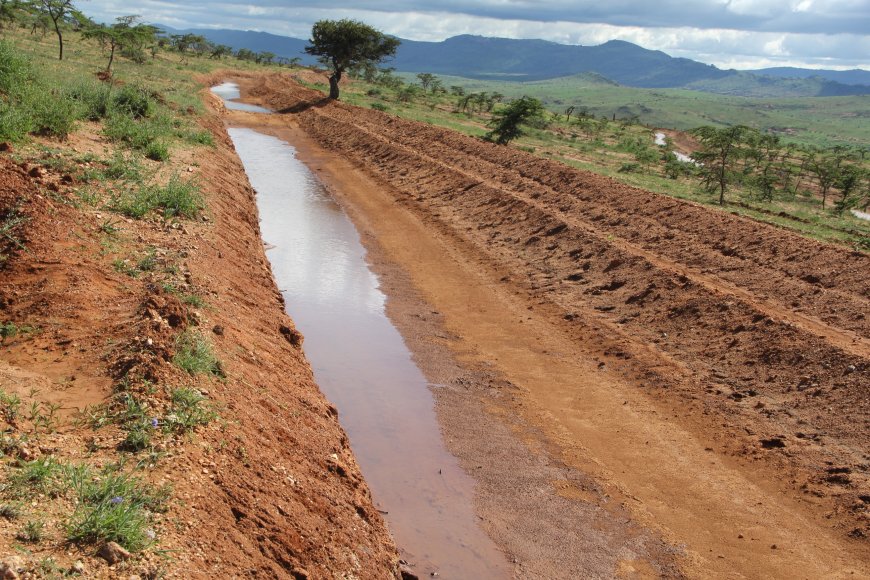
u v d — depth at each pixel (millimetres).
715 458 10617
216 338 8781
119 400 6332
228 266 12664
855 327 13492
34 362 6832
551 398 12492
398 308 16438
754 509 9469
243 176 25797
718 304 14820
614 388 12836
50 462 5117
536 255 20266
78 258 9328
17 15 53719
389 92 95188
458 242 22375
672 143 98312
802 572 8312
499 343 14797
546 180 27156
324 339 14297
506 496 9648
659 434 11297
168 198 13922
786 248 17234
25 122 15055
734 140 33000
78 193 12086
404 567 7781
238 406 7387
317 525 6523
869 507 9086
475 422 11570
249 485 6188
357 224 23781
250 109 57062
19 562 4102
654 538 8930
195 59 88125
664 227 20438
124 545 4641
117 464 5504
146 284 9273
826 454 10242
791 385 11953
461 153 33125
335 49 61625
